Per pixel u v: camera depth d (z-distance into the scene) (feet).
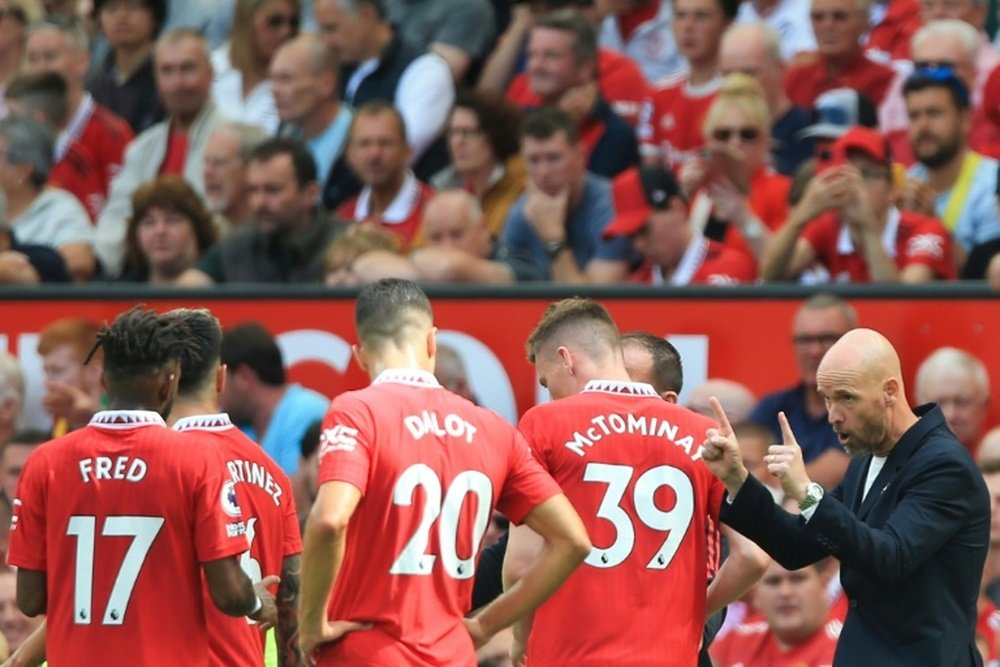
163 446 65.92
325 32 126.82
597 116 116.37
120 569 65.72
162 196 112.98
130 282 114.52
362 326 66.18
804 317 97.14
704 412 98.27
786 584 88.89
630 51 130.82
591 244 108.58
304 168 110.52
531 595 65.31
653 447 69.56
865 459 71.36
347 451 62.80
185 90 124.57
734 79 108.99
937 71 110.32
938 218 107.76
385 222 116.26
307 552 61.72
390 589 63.52
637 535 69.15
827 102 115.34
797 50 125.39
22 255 112.16
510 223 109.91
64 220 119.75
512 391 101.30
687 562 69.62
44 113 126.82
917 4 124.77
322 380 102.58
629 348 74.84
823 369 69.05
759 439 94.27
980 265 104.63
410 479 63.72
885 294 98.58
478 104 114.73
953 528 67.72
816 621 88.99
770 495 67.10
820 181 102.63
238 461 70.18
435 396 65.26
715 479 70.03
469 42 127.85
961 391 96.22
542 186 108.58
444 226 106.42
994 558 91.50
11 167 118.83
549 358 71.51
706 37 120.98
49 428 104.68
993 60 118.01
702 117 120.67
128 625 65.77
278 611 72.38
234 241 111.45
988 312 97.66
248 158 112.06
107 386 67.10
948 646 68.44
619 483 69.26
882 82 118.62
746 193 108.27
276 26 129.39
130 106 131.75
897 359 69.46
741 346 99.40
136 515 65.67
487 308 101.40
